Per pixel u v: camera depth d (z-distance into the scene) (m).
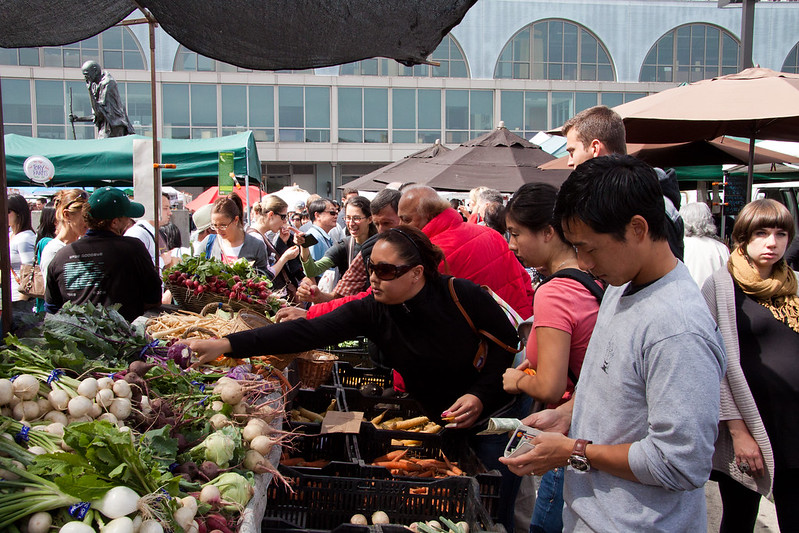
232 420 2.31
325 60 2.74
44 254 5.07
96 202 3.74
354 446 2.93
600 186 1.51
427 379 2.94
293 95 32.16
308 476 2.53
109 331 2.43
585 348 2.29
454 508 2.53
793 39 33.09
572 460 1.69
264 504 2.16
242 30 2.50
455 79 32.94
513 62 33.28
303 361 3.78
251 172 10.39
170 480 1.70
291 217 9.70
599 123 2.84
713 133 5.39
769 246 2.73
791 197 11.20
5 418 1.79
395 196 4.42
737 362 2.71
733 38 33.22
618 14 32.94
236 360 3.00
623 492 1.66
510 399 2.91
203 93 31.33
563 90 33.34
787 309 2.78
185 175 9.65
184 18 2.47
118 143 9.57
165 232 7.61
